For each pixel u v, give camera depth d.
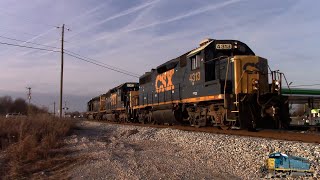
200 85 19.23
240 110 16.03
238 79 16.72
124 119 40.00
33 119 24.81
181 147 13.50
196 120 20.17
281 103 16.50
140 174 8.88
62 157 12.85
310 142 11.32
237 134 14.96
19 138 17.61
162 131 18.69
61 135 21.53
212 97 17.66
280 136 13.32
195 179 8.14
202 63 18.88
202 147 12.49
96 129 28.38
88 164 11.06
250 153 10.20
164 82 26.00
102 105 56.41
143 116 32.12
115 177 8.96
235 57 16.97
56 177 9.65
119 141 17.41
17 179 9.83
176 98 23.27
